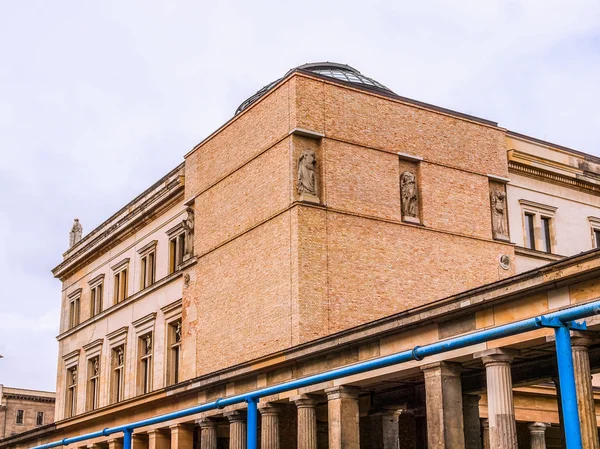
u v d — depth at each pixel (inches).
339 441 1227.9
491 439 1023.0
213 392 1565.0
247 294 1605.6
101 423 2055.9
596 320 921.5
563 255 1915.6
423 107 1726.1
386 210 1611.7
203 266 1774.1
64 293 2652.6
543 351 1113.4
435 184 1695.4
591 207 2020.2
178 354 1931.6
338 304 1498.5
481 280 1697.8
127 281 2219.5
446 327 1101.1
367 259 1555.1
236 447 1469.0
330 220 1533.0
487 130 1815.9
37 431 2405.3
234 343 1616.6
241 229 1660.9
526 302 1002.7
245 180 1678.2
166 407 1742.1
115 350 2239.2
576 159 2015.3
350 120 1617.9
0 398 4566.9
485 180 1776.6
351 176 1585.9
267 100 1646.2
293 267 1482.5
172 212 2017.7
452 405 1094.4
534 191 1908.2
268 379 1409.9
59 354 2593.5
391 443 1432.1
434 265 1640.0
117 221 2289.6
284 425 1515.7
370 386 1349.7
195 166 1868.8
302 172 1539.1
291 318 1465.3
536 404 1736.0
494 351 1029.8
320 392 1310.3
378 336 1192.8
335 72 2124.8
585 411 922.1
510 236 1815.9
